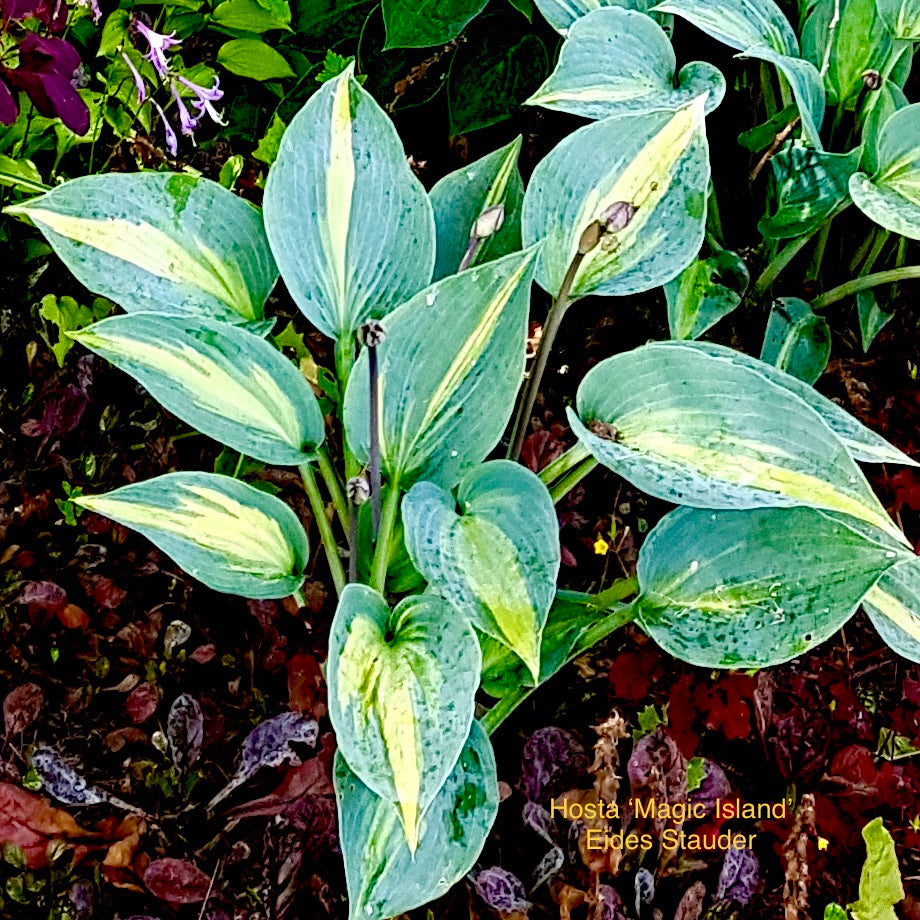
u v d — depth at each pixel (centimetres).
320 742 75
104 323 63
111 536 81
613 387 67
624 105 78
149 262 68
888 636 69
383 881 61
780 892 73
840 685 81
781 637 64
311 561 84
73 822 70
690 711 76
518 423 75
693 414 64
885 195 80
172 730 73
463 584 60
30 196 84
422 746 58
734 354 67
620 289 71
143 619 79
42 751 71
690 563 67
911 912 74
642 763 72
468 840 62
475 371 65
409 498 63
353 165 68
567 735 76
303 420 68
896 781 77
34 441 82
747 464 62
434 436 67
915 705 81
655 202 70
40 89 73
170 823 71
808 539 65
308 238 68
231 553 66
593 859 69
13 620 76
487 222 64
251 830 72
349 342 70
